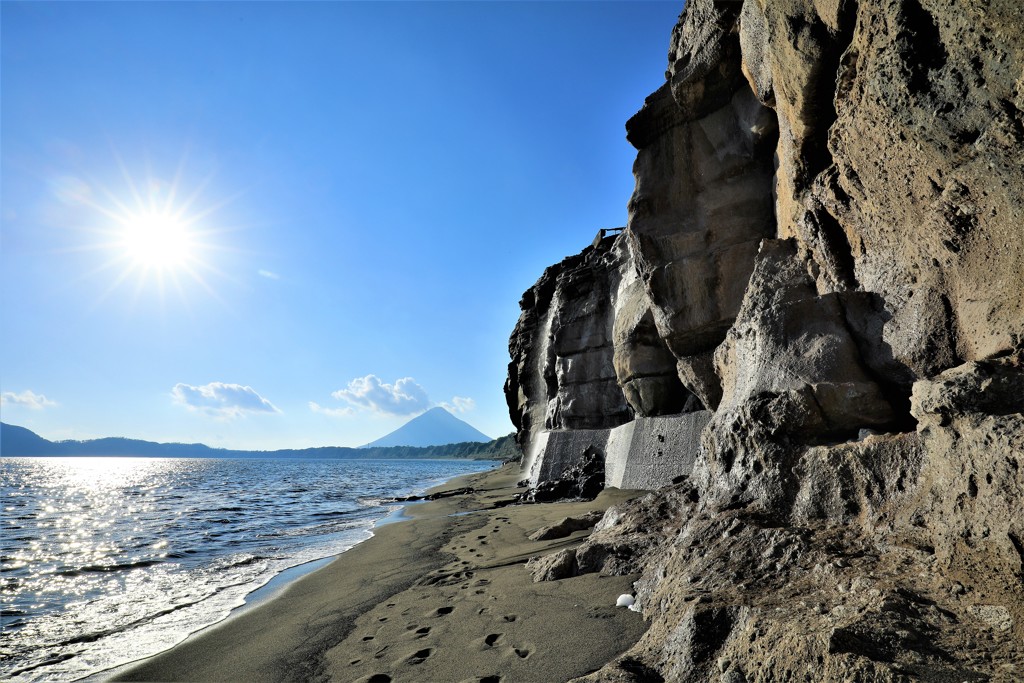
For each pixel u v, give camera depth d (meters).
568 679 3.51
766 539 3.98
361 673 4.12
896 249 5.16
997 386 2.96
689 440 10.59
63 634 6.13
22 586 8.68
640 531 5.98
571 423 19.03
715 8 9.69
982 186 3.53
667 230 10.91
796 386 5.29
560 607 4.78
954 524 2.88
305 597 6.94
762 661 2.73
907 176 4.49
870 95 4.41
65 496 33.56
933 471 3.32
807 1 5.92
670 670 3.12
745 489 5.04
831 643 2.48
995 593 2.54
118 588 8.45
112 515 20.52
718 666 2.90
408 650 4.44
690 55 10.65
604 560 5.57
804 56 6.17
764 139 9.91
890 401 4.89
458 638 4.49
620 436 13.28
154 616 6.74
